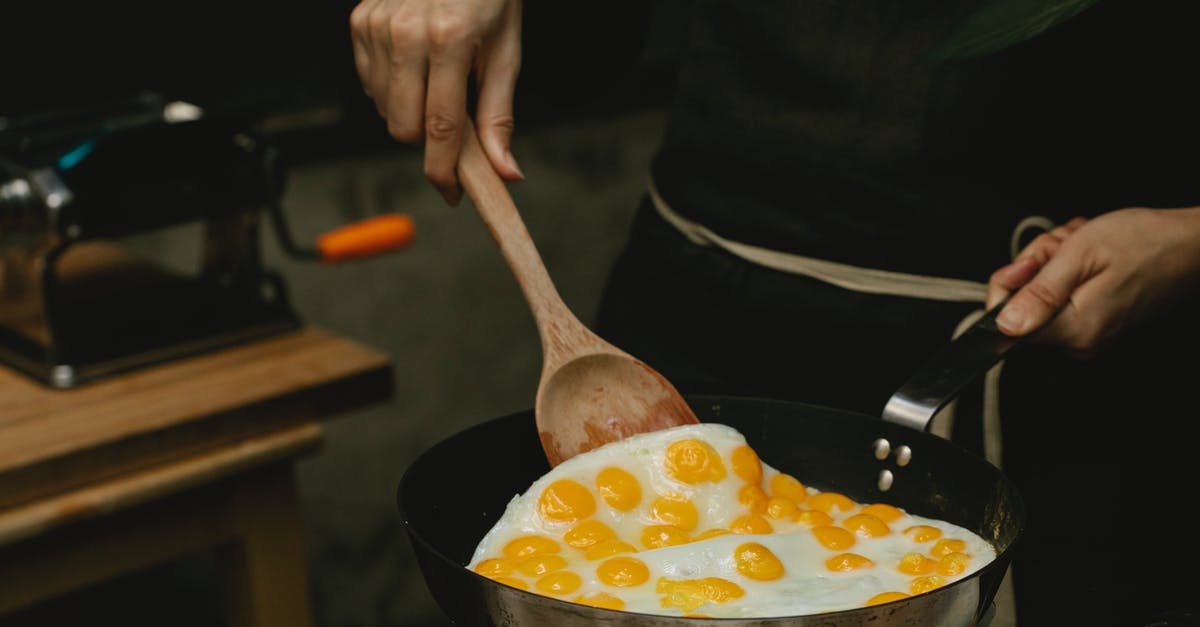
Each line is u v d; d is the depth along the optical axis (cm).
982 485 102
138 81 203
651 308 129
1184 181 116
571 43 131
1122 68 114
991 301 109
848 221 120
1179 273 108
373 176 225
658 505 105
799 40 121
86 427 135
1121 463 118
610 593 99
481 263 243
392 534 238
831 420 107
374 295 230
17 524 129
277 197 150
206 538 141
